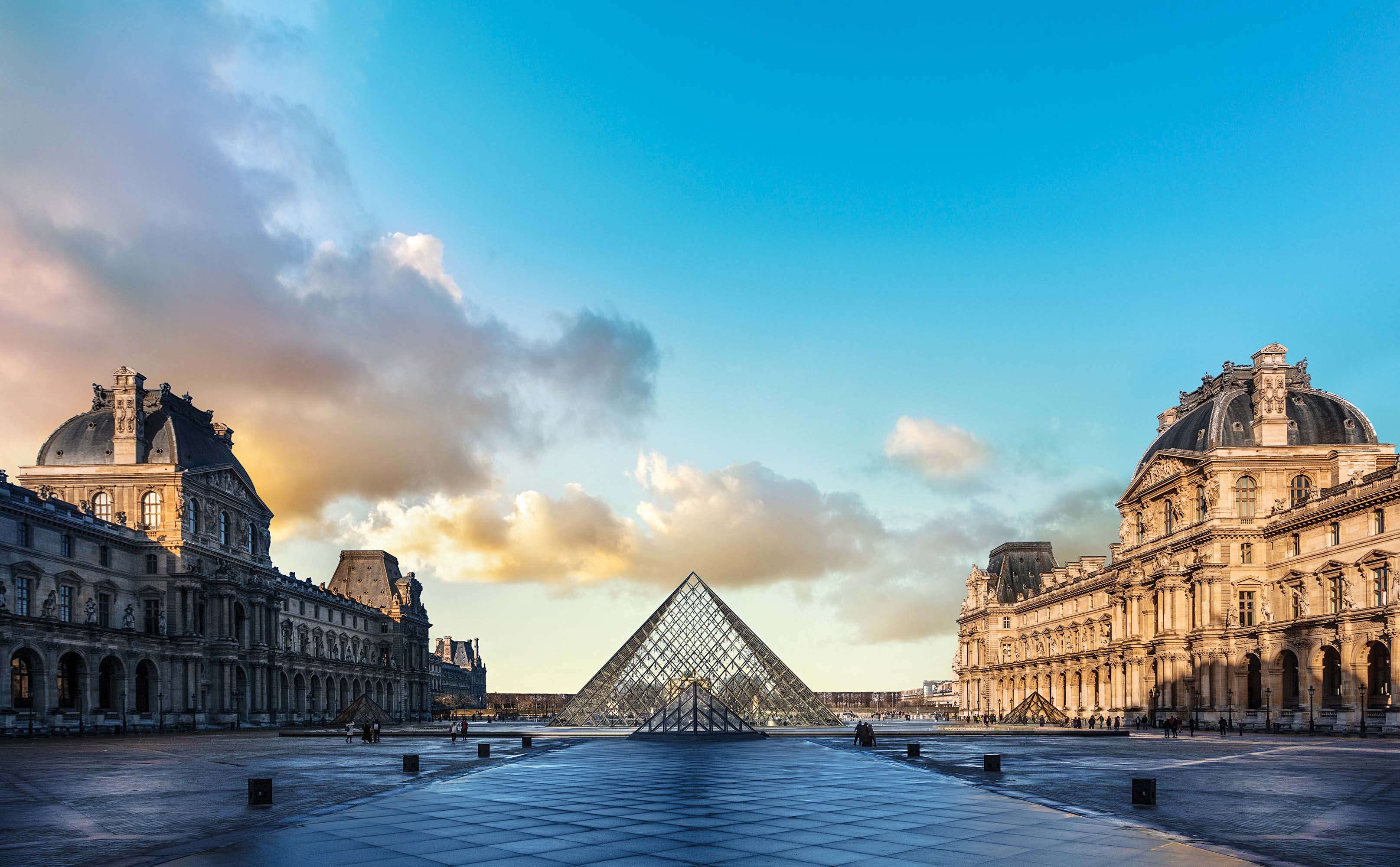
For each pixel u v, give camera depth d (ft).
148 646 378.32
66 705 345.10
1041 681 558.97
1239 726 338.34
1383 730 285.43
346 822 100.17
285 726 466.70
